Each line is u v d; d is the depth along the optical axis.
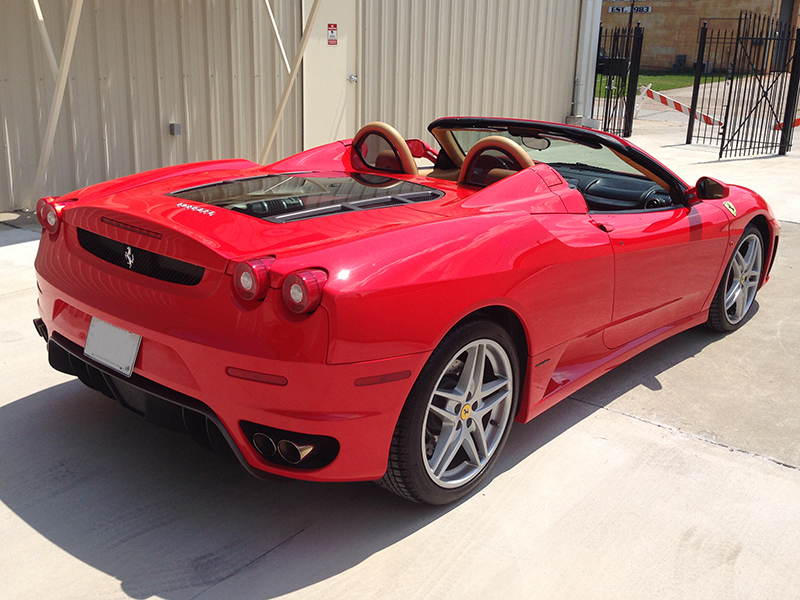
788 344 4.18
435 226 2.37
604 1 35.62
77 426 2.89
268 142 7.21
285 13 7.88
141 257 2.28
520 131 3.35
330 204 2.60
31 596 2.00
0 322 3.90
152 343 2.19
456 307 2.24
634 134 14.84
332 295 1.98
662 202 3.57
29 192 6.41
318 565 2.18
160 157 7.23
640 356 3.92
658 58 35.19
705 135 13.83
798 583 2.21
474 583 2.13
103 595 2.01
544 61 11.65
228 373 2.04
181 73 7.19
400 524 2.39
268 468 2.14
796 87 12.43
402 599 2.06
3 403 3.04
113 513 2.37
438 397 2.35
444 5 9.64
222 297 2.06
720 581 2.20
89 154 6.71
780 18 33.03
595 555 2.28
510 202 2.73
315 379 2.00
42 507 2.38
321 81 8.44
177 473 2.61
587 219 2.95
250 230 2.26
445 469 2.45
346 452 2.12
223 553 2.21
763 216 4.26
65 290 2.46
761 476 2.78
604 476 2.72
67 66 5.55
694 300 3.78
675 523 2.46
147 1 6.79
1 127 6.11
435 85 9.88
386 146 3.36
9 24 5.98
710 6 33.62
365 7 8.69
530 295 2.54
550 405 2.88
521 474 2.71
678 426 3.14
